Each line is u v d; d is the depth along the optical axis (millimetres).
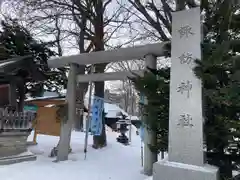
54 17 10164
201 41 3490
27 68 6562
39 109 8695
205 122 3449
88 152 7641
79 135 11758
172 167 3074
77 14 9672
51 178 4613
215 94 3262
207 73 3250
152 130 4273
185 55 3412
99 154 7488
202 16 3873
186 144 3168
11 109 6266
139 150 9391
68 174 4941
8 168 5055
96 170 5383
